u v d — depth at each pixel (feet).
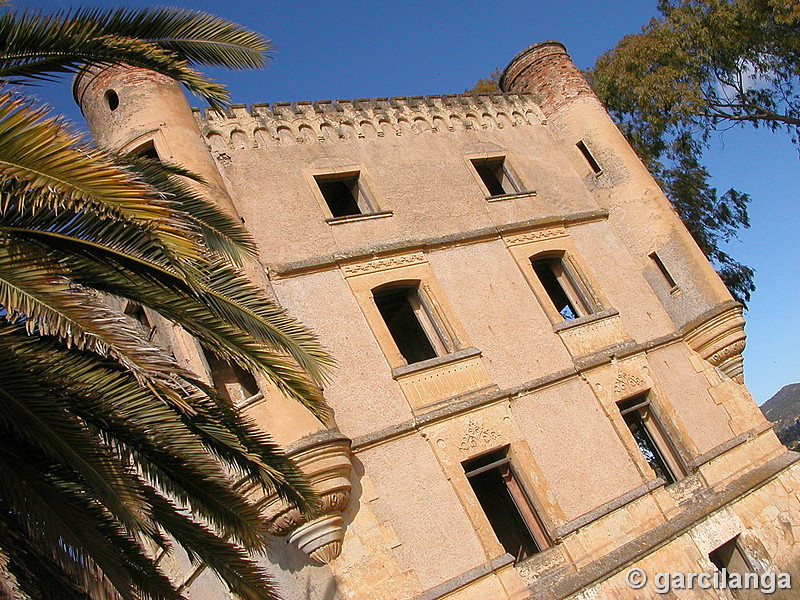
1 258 19.63
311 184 54.80
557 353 55.83
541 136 71.20
